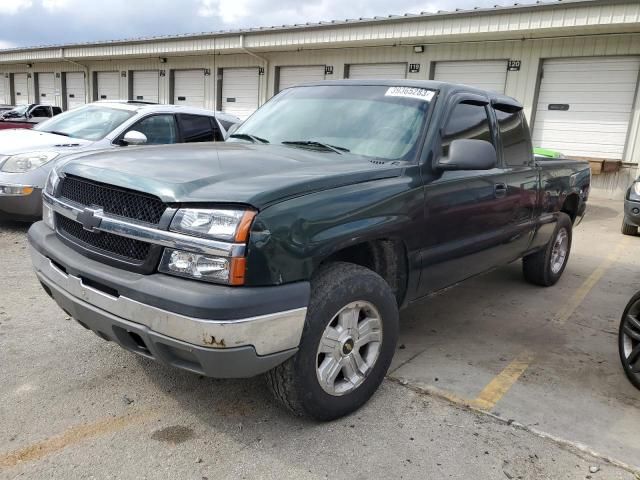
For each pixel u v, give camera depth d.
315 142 3.68
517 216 4.60
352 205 2.83
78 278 2.72
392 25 14.77
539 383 3.60
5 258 5.86
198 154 3.18
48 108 19.25
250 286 2.40
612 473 2.68
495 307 5.18
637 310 3.65
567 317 4.98
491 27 13.16
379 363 3.15
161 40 20.77
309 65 18.14
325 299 2.71
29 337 3.87
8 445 2.66
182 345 2.37
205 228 2.38
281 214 2.49
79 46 24.58
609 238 9.00
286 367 2.69
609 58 12.84
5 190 6.59
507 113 4.61
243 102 20.30
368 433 2.92
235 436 2.83
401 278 3.40
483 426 3.04
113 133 7.34
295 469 2.60
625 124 12.86
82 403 3.07
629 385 3.64
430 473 2.62
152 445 2.72
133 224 2.54
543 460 2.76
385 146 3.51
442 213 3.52
